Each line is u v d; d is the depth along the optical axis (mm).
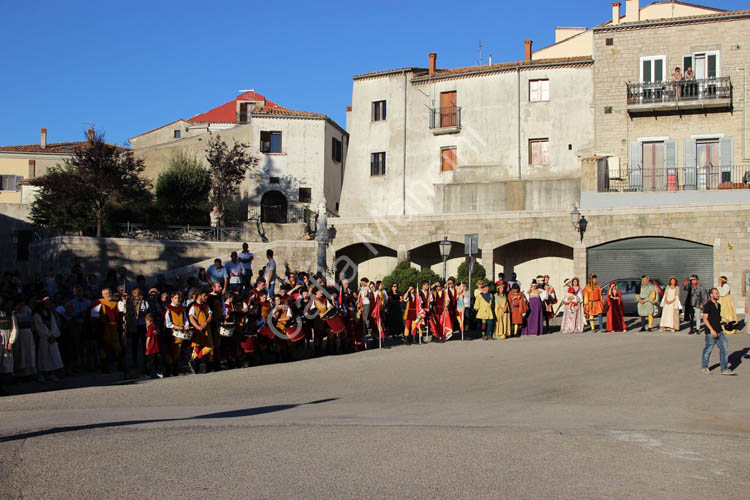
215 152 46719
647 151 37094
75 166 40625
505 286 23500
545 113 39531
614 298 23500
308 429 9047
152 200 43281
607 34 37906
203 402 11820
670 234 31578
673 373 14656
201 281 20188
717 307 14648
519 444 8258
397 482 6652
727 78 35531
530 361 16516
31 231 39562
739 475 7246
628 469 7324
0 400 12242
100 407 11375
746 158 35375
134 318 16250
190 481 6641
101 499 6102
